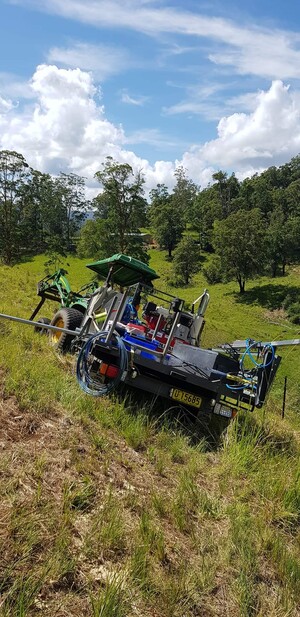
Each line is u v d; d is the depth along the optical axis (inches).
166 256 3885.3
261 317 2434.8
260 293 2822.3
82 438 181.3
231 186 5565.9
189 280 3260.3
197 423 243.0
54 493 140.9
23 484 138.5
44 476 147.3
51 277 421.7
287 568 142.8
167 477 180.4
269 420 295.9
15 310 445.1
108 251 2417.6
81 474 156.0
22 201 3843.5
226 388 227.3
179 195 6200.8
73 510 136.6
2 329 306.7
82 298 354.0
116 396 239.1
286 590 135.2
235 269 2849.4
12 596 101.1
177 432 221.9
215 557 140.5
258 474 197.0
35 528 121.9
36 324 247.4
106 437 191.0
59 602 105.7
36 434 172.1
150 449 191.8
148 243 4256.9
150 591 117.6
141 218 2445.9
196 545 143.4
